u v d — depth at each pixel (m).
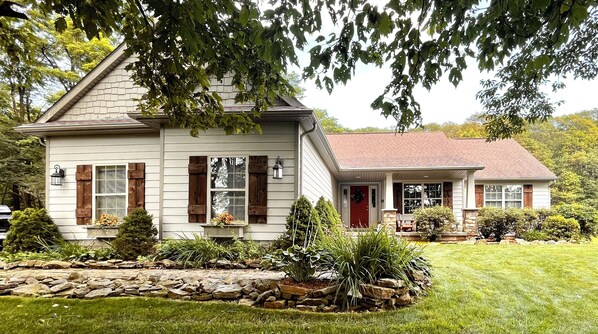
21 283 4.79
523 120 6.13
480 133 26.36
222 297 4.31
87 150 7.75
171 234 6.96
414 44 3.00
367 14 2.81
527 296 4.50
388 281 4.03
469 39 3.05
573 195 20.86
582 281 5.18
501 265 6.16
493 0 2.69
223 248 6.09
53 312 3.88
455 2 2.75
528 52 4.00
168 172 7.04
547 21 2.70
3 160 12.80
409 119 3.78
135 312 3.88
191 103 4.36
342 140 15.86
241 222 6.66
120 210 7.64
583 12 2.36
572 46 4.68
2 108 13.47
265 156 6.83
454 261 6.55
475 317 3.76
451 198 13.73
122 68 8.12
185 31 2.96
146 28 3.23
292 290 4.08
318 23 2.92
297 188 6.75
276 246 6.16
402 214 14.01
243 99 4.25
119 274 5.29
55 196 7.72
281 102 6.91
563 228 10.81
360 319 3.67
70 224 7.62
